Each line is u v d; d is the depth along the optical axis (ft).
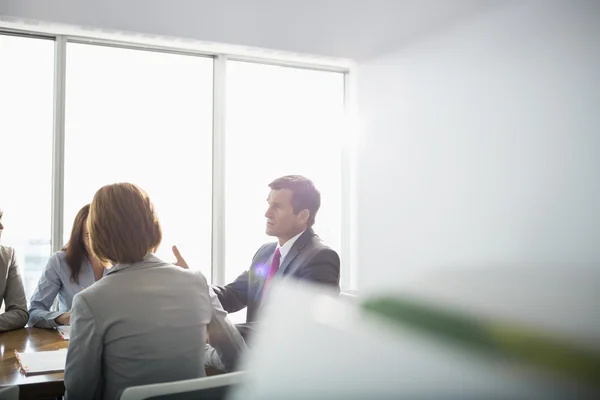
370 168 11.55
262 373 1.04
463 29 6.96
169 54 11.30
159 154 11.35
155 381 4.14
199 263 11.69
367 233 11.76
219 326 4.76
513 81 3.46
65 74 10.26
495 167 2.05
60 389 4.73
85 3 9.71
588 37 2.91
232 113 11.96
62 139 10.24
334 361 0.85
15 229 10.16
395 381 0.70
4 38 9.96
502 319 0.64
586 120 2.01
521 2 3.84
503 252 0.98
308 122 12.74
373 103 11.44
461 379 0.62
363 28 11.75
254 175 12.16
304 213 6.75
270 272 6.77
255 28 11.10
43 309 7.94
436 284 0.78
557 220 1.14
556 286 0.67
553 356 0.57
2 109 10.04
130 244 4.32
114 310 4.06
